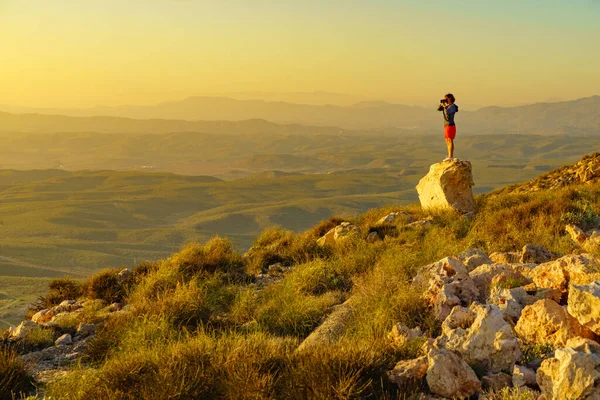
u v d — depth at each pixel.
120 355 7.56
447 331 6.53
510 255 11.35
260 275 15.21
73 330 11.27
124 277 16.42
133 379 6.45
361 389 5.14
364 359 5.75
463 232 16.11
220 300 11.66
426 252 13.19
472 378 5.07
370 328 7.58
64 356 9.27
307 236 20.52
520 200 20.05
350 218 23.73
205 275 14.56
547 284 7.41
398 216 20.05
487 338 5.66
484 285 8.62
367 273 12.05
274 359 6.41
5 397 7.13
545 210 16.31
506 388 4.76
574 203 16.73
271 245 19.97
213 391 5.82
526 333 6.18
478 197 24.14
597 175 27.23
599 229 14.27
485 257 10.37
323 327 8.74
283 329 9.32
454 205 19.62
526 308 6.30
